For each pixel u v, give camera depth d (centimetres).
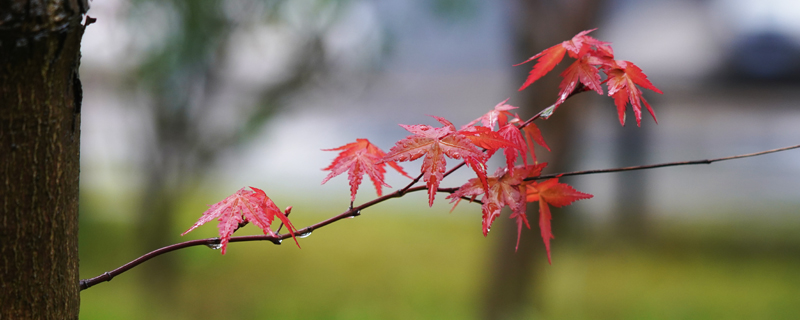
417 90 1745
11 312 100
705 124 1180
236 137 546
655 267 681
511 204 131
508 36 541
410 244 808
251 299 602
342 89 559
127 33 491
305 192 1123
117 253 700
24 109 95
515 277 535
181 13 484
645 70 964
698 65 1025
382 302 591
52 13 91
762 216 908
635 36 976
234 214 124
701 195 1027
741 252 740
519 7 513
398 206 1053
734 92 1098
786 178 1145
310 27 530
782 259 709
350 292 621
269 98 541
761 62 1062
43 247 102
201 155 550
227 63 530
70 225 107
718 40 1024
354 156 141
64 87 100
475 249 784
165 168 556
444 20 523
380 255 750
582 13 500
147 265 573
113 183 821
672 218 890
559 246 654
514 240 535
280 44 538
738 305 566
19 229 99
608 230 806
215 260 722
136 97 535
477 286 634
